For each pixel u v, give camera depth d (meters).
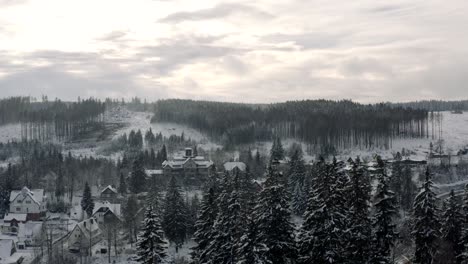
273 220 42.19
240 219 44.56
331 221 39.50
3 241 104.56
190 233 107.19
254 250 39.81
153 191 119.81
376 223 43.41
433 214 44.81
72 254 104.94
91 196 147.38
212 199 54.66
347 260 41.50
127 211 118.88
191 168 180.50
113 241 112.31
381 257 42.25
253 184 97.50
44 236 109.31
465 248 45.38
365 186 42.44
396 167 129.25
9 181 151.25
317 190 41.34
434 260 45.22
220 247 46.78
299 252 42.78
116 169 189.62
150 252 48.09
